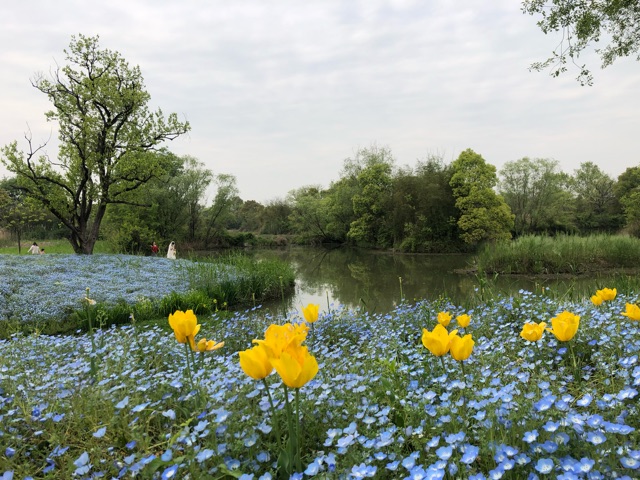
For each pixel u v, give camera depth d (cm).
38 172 1672
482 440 181
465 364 288
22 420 244
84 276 1280
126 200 1967
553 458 157
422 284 1622
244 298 1253
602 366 274
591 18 920
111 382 293
